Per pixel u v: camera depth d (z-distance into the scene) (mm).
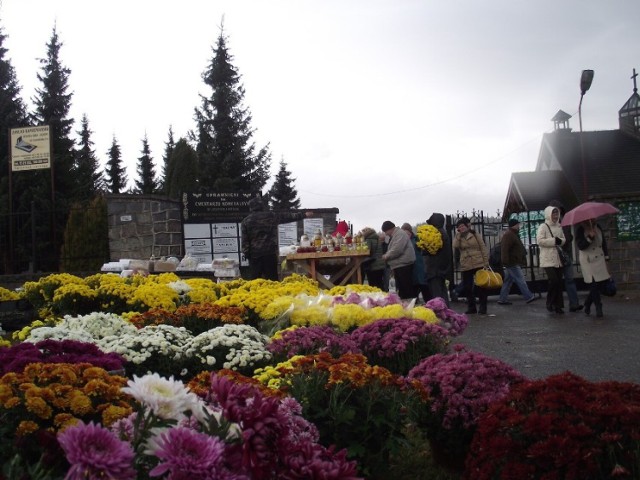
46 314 10203
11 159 22156
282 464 2336
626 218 18672
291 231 20766
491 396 4203
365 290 10055
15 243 26406
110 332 6477
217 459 2207
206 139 42469
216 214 20062
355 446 3969
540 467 3057
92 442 2174
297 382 4109
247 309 8305
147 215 19875
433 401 4320
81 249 21000
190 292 10281
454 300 17250
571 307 13695
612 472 2893
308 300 7898
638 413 3074
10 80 40125
